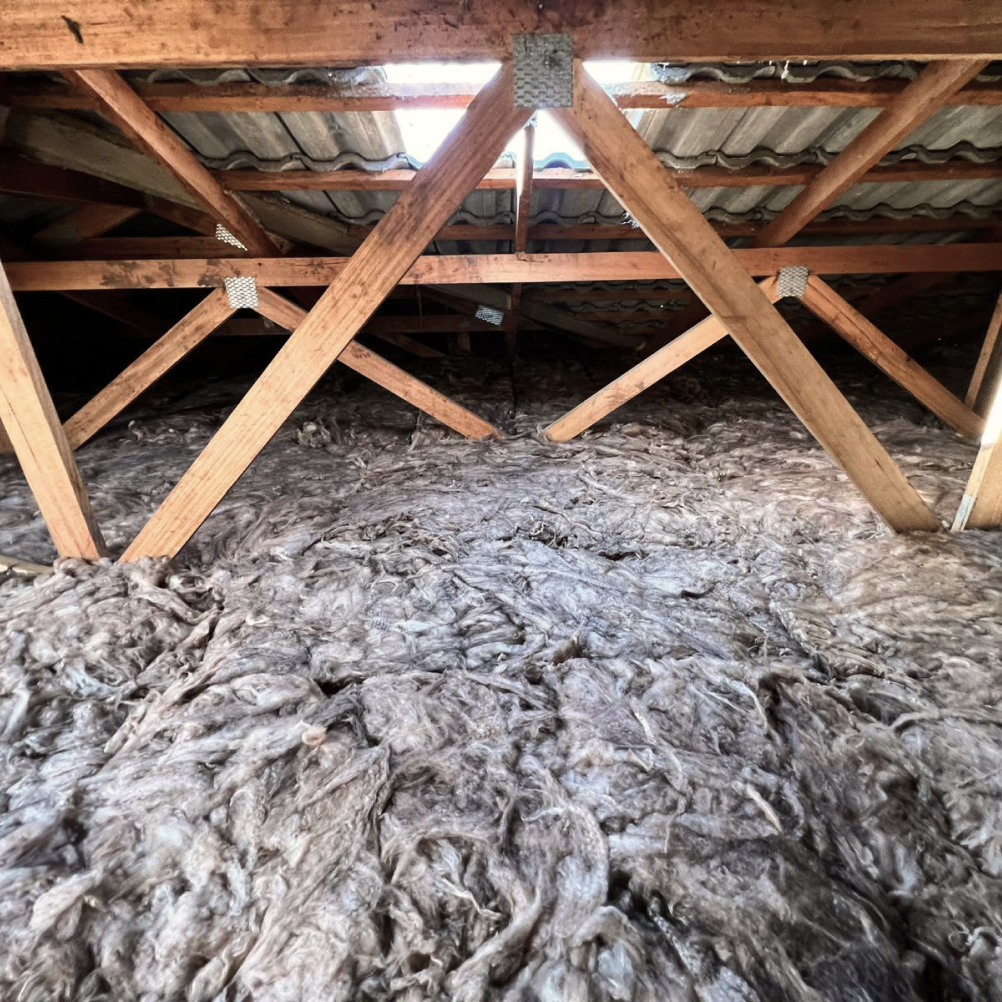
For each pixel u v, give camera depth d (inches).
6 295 75.2
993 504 97.9
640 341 224.7
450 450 150.0
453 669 73.5
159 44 55.0
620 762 60.7
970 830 55.3
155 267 122.8
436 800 57.3
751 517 114.1
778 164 116.3
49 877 50.4
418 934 46.9
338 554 102.9
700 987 43.7
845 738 63.2
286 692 69.2
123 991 44.8
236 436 87.0
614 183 68.9
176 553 96.2
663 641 78.7
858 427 88.7
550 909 48.2
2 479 132.0
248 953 46.3
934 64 86.1
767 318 78.1
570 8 55.5
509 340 230.1
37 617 82.0
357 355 142.6
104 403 128.6
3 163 105.9
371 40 55.8
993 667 72.2
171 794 57.4
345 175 118.2
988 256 131.1
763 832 54.3
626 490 126.0
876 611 83.4
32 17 53.2
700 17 55.4
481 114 67.8
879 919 48.3
